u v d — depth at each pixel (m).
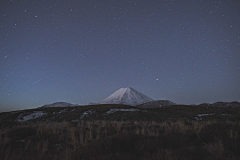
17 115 41.47
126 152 4.95
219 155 4.29
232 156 4.06
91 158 4.48
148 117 31.78
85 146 5.68
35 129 10.79
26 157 5.17
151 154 4.88
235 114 36.41
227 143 5.08
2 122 16.72
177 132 7.84
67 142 7.45
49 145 7.12
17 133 9.45
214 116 33.53
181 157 4.25
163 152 4.88
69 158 4.64
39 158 5.02
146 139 6.23
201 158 4.36
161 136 6.81
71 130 9.99
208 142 5.46
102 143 5.76
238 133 6.16
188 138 6.64
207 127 7.68
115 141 6.04
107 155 4.61
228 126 7.32
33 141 7.68
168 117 32.16
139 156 4.80
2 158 5.27
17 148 6.59
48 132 9.81
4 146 6.70
